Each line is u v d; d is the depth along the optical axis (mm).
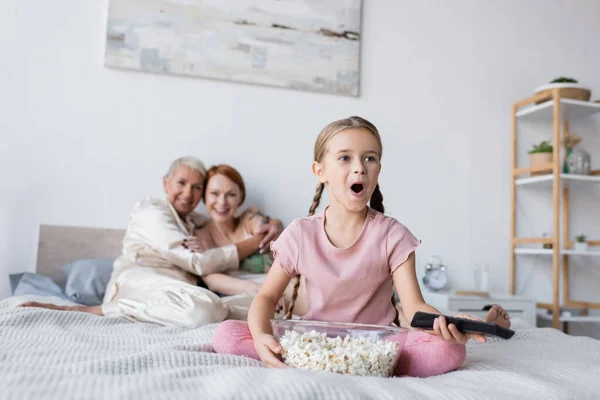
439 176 2898
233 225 2348
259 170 2627
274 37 2670
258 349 879
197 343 1082
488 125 3010
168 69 2514
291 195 2664
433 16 2969
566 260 3051
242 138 2613
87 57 2441
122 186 2439
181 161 2260
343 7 2783
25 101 2354
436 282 2598
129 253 2012
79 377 662
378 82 2846
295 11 2709
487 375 799
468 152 2961
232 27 2611
